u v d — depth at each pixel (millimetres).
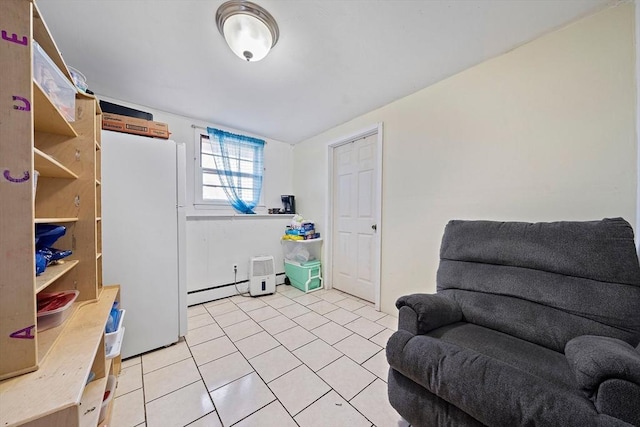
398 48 1595
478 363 880
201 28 1401
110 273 1608
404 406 1038
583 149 1355
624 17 1234
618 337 945
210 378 1458
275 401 1281
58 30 1402
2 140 652
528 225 1334
